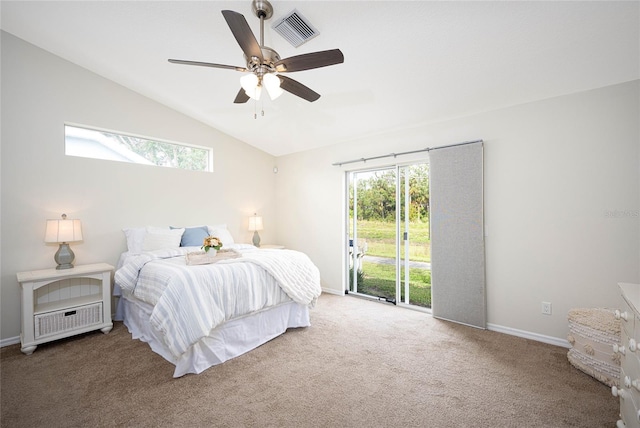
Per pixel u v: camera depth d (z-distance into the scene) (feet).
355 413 5.39
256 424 5.10
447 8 5.93
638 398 3.89
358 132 12.33
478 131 9.68
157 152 12.05
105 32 8.14
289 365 7.12
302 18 6.46
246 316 7.95
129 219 11.00
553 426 5.06
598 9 5.55
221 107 11.81
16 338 8.50
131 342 8.38
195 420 5.20
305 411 5.44
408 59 7.61
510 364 7.13
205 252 9.07
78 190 9.84
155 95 11.32
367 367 7.02
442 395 5.91
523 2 5.59
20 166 8.75
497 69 7.55
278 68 5.97
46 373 6.72
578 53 6.69
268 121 12.63
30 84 8.93
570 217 8.07
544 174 8.46
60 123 9.49
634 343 3.91
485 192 9.50
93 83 10.16
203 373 6.73
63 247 8.99
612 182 7.53
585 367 6.64
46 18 7.79
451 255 10.07
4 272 8.46
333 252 13.93
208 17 7.14
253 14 6.64
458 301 9.91
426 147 10.88
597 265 7.70
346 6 6.13
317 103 10.51
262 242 15.83
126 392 5.99
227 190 14.24
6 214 8.52
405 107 9.89
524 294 8.78
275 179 16.46
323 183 14.34
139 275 8.39
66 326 8.30
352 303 12.28
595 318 6.61
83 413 5.37
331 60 5.66
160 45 8.45
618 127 7.46
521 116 8.87
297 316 9.39
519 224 8.87
